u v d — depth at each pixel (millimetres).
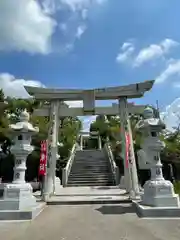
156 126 8086
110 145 23359
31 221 6742
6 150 20406
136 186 10867
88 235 5336
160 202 7367
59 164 22453
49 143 11773
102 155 23047
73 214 7641
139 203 8227
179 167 19484
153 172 8016
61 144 24453
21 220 6828
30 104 21422
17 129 8094
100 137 36469
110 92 12344
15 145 8156
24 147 8047
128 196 10797
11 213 6934
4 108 19000
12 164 20859
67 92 12414
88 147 39156
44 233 5555
